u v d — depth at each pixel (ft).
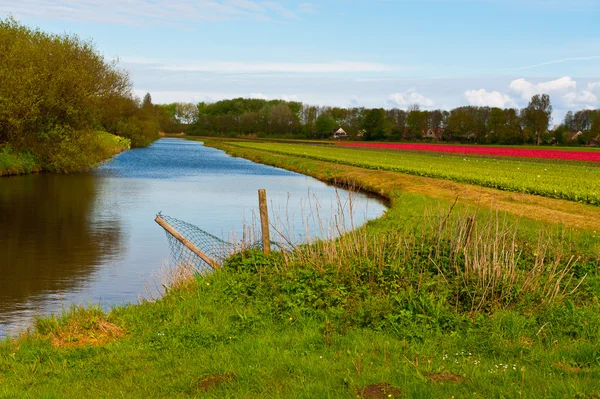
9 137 146.00
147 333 33.40
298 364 26.55
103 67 184.85
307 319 34.45
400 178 146.72
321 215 90.99
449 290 37.11
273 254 45.62
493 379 24.57
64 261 59.21
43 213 89.04
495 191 120.57
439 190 123.54
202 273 45.80
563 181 135.64
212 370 26.48
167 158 254.47
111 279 52.42
